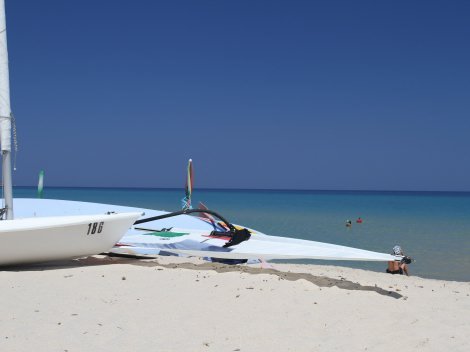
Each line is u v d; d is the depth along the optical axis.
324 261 12.45
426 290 6.45
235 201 63.84
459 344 4.23
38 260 6.71
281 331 4.45
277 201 64.31
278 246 7.47
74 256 6.95
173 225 11.88
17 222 6.53
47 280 5.91
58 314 4.71
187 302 5.18
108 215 7.04
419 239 17.88
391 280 7.64
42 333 4.20
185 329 4.41
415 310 5.23
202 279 6.09
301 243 7.68
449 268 11.70
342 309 5.12
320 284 6.15
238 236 7.48
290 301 5.31
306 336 4.34
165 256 8.39
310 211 38.06
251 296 5.44
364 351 4.03
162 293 5.47
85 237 6.77
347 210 40.44
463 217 31.41
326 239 17.77
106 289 5.57
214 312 4.90
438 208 46.28
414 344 4.21
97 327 4.39
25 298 5.18
